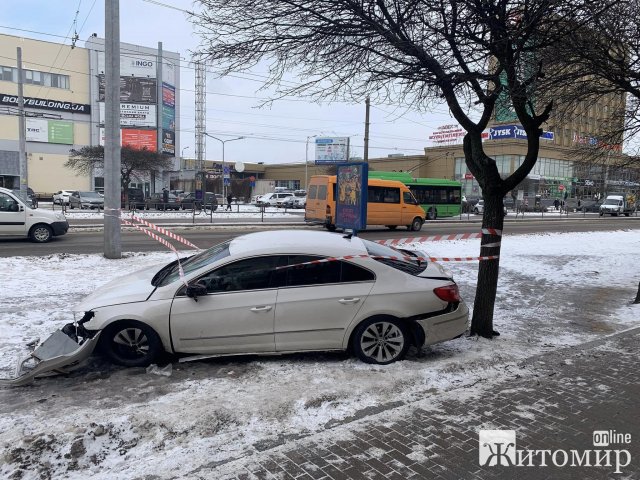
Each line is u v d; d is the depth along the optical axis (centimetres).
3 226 1542
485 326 667
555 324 750
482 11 554
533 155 637
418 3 579
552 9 546
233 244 570
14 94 5781
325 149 7531
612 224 3559
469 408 441
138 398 441
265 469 339
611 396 474
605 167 1362
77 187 6247
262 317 517
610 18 619
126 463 346
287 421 407
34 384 473
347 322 527
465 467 347
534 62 608
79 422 377
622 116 1043
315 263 531
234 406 422
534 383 503
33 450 345
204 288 510
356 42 640
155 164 4756
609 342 654
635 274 1219
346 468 342
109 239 1239
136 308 509
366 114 3397
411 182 3472
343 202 988
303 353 566
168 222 2662
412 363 535
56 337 509
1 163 5772
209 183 7938
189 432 383
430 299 539
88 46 6175
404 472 339
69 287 881
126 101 6350
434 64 611
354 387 470
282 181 11206
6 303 752
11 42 5694
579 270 1273
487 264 664
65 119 6091
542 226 3130
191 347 516
